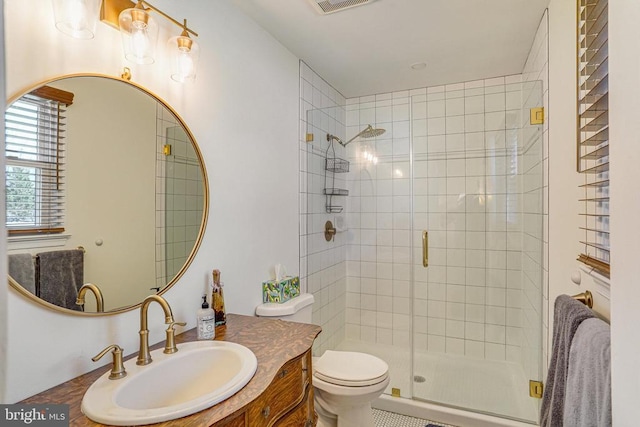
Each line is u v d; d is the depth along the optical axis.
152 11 1.37
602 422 0.77
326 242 2.96
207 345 1.30
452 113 2.93
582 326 0.97
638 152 0.55
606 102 0.96
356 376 1.77
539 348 2.19
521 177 2.67
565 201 1.63
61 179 1.07
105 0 1.18
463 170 2.90
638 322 0.55
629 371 0.58
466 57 2.50
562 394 1.10
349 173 3.29
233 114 1.84
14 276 0.95
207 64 1.67
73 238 1.10
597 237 1.21
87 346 1.13
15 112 0.96
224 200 1.77
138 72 1.31
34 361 0.99
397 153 3.12
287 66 2.38
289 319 2.00
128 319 1.27
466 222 2.91
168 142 1.45
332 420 1.88
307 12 1.92
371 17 1.96
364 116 3.22
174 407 0.87
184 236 1.53
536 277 2.26
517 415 2.12
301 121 2.56
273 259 2.21
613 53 0.64
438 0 1.80
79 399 0.96
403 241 3.12
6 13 0.94
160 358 1.18
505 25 2.06
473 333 2.90
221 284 1.60
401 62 2.58
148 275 1.36
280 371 1.16
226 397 0.94
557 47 1.72
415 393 2.38
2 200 0.45
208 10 1.68
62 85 1.07
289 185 2.41
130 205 1.29
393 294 3.15
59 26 1.03
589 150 1.27
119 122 1.25
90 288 1.15
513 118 2.70
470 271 2.90
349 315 3.29
